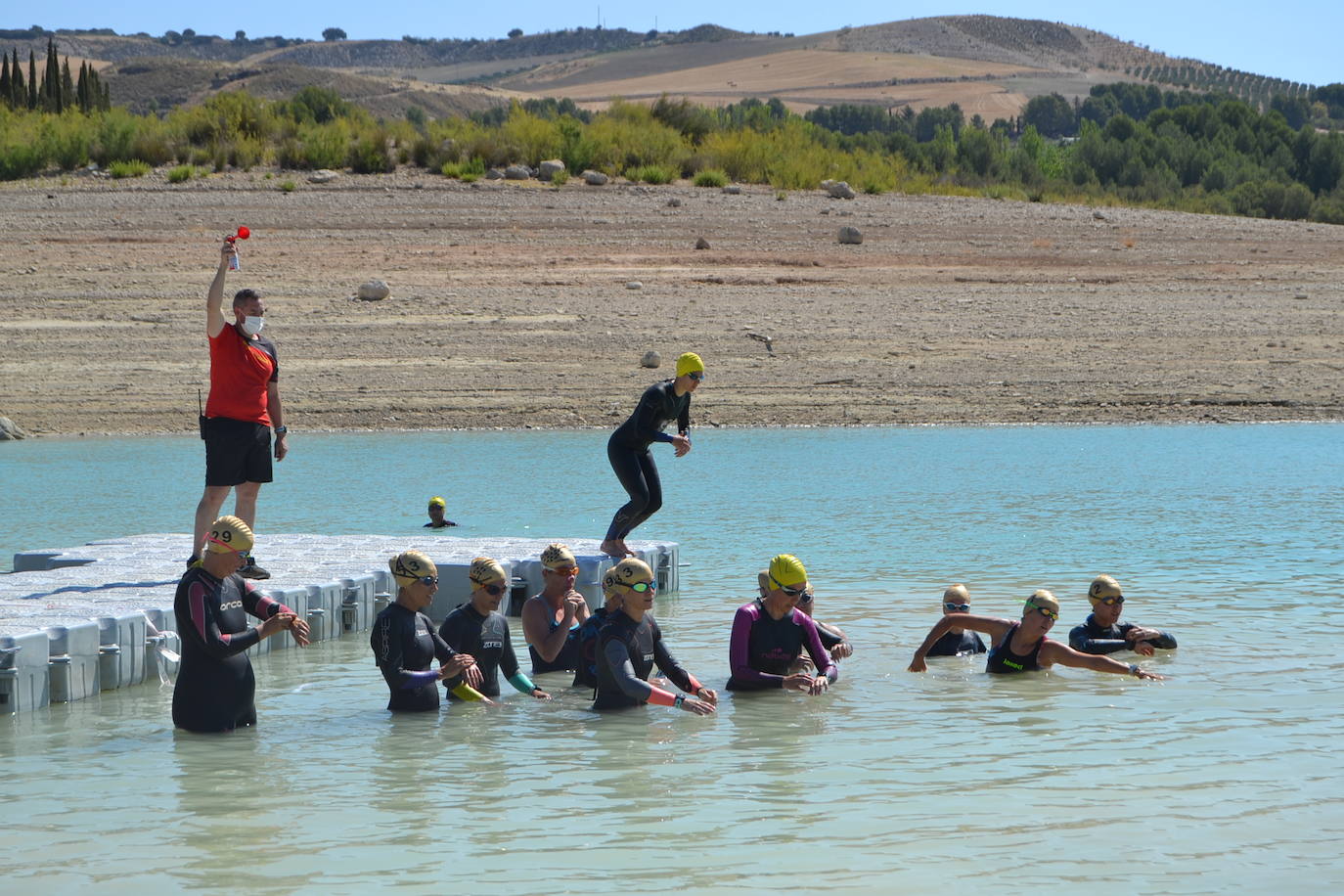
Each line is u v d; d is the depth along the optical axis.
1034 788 6.93
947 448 22.42
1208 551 13.70
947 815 6.55
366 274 32.78
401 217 36.84
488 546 12.84
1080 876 5.76
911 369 28.19
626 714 8.71
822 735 8.09
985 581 12.37
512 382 27.25
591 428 25.11
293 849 6.20
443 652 8.98
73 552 12.59
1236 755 7.45
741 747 7.84
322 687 9.48
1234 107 115.81
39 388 26.72
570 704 9.02
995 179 67.88
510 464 20.84
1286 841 6.15
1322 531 14.75
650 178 41.66
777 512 16.31
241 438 10.38
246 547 8.32
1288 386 27.17
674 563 12.44
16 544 14.43
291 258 33.56
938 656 10.09
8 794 7.03
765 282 33.22
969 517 15.82
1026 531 14.90
